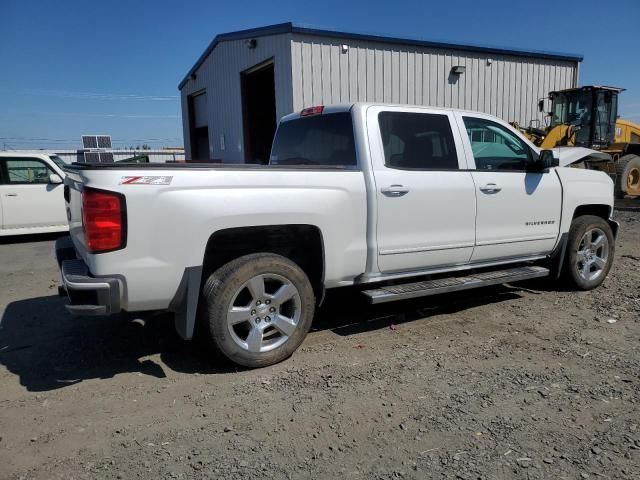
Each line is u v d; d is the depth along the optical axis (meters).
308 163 5.14
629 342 4.50
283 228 4.18
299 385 3.76
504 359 4.17
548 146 15.55
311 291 4.22
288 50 13.39
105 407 3.48
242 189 3.88
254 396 3.60
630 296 5.88
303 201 4.10
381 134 4.63
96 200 3.49
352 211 4.36
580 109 16.50
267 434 3.12
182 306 3.88
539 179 5.57
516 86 17.70
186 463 2.83
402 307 5.63
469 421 3.22
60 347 4.63
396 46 14.86
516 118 17.95
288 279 4.10
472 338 4.66
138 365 4.19
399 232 4.61
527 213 5.47
